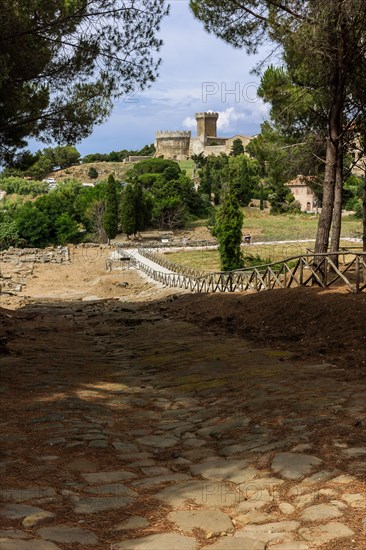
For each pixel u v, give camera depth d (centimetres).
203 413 767
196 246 7100
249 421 694
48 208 8156
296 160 2539
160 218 8719
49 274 5188
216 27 1884
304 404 721
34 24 1512
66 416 743
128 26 1570
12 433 666
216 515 446
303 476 506
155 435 690
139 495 491
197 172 13125
